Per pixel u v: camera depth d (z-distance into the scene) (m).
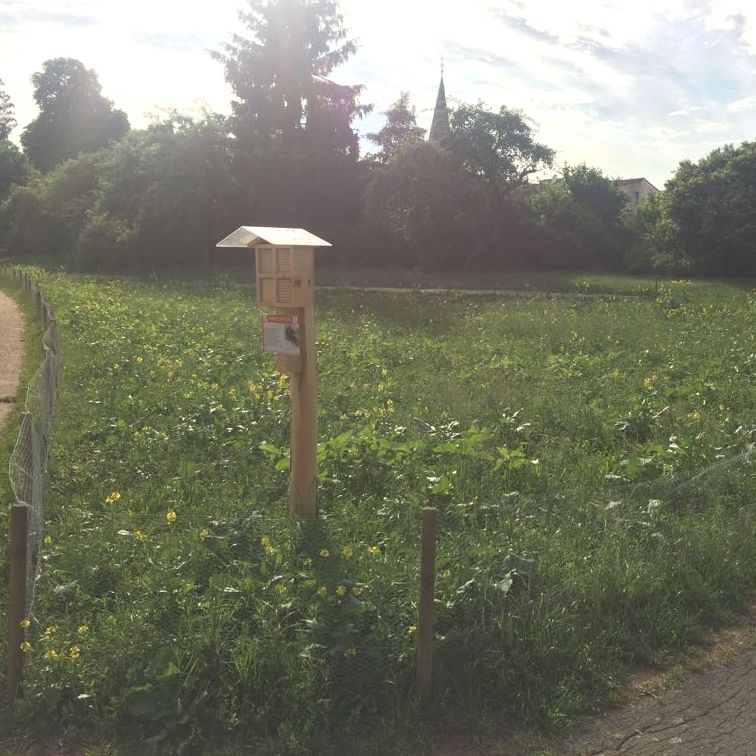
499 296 29.70
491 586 4.17
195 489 6.00
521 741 3.38
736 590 4.72
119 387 9.51
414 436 7.60
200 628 3.81
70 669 3.61
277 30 43.72
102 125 70.31
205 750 3.26
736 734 3.46
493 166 41.28
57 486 6.20
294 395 5.08
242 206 42.50
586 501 5.81
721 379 11.13
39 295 18.84
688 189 39.31
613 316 20.64
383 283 36.91
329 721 3.41
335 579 4.18
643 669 3.97
